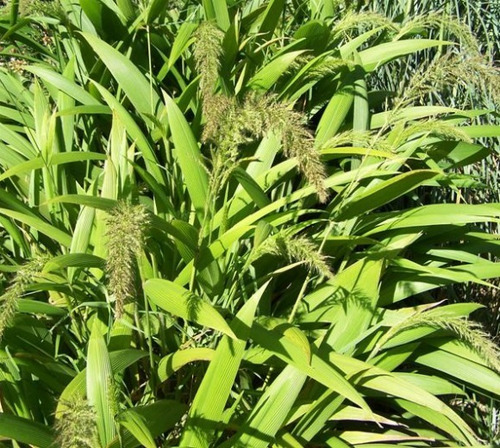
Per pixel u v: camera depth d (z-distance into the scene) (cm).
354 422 230
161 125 246
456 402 267
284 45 310
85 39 286
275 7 283
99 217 223
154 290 190
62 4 304
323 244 218
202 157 226
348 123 288
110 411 170
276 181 247
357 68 278
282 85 287
